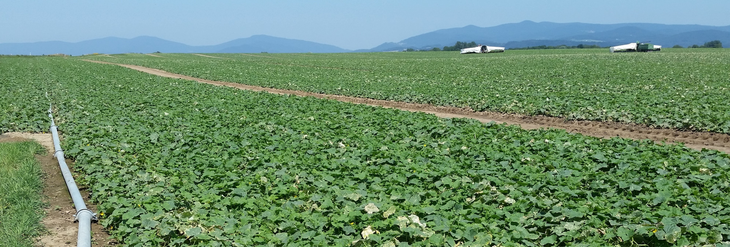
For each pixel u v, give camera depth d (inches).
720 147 504.7
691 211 288.2
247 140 503.2
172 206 309.4
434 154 435.5
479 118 718.5
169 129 575.2
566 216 280.7
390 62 2412.6
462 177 354.3
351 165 401.1
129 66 2262.6
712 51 3240.7
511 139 493.0
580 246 243.9
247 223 284.4
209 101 826.8
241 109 737.0
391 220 274.4
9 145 522.9
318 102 810.2
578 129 616.7
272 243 256.5
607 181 349.1
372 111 702.5
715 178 351.6
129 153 460.1
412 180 354.9
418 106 828.6
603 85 1016.2
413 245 249.3
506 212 289.0
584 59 2310.5
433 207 296.0
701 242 245.9
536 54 3243.1
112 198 326.3
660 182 335.3
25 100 882.1
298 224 277.4
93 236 298.2
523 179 355.3
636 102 720.3
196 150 458.9
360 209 298.8
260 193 336.8
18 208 334.0
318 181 353.1
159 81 1286.9
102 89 1072.2
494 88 987.9
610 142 471.8
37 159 494.0
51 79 1407.5
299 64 2325.3
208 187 353.4
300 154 441.7
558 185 339.0
